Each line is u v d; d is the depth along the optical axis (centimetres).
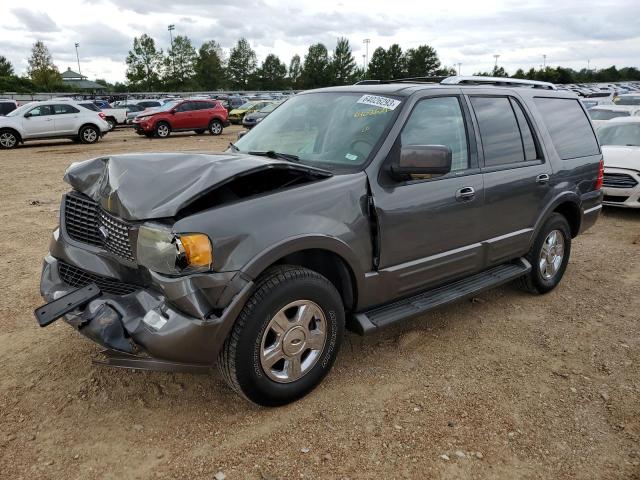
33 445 273
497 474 261
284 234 283
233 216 272
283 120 413
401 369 356
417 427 294
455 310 461
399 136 348
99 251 309
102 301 279
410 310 357
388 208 332
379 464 265
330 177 319
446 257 377
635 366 369
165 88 9444
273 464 263
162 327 260
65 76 9912
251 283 271
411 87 378
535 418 306
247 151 395
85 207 321
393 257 343
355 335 404
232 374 281
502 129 430
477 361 371
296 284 291
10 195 979
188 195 261
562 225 493
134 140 2259
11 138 1930
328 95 410
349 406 312
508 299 489
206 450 272
